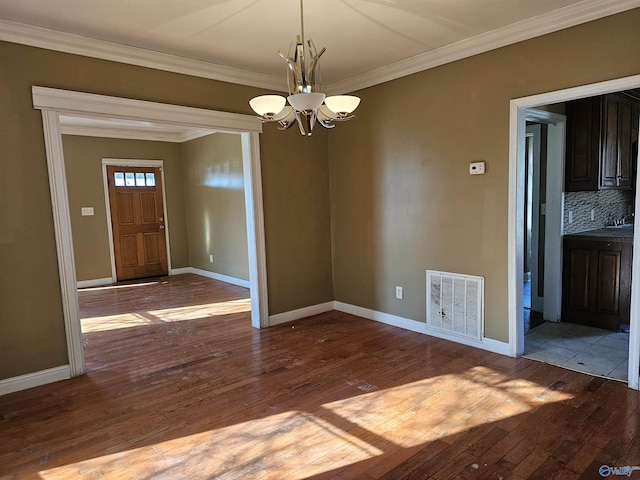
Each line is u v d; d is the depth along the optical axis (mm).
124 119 3408
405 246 4086
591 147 3859
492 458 2078
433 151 3734
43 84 2988
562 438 2217
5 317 2936
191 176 7703
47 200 3057
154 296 6035
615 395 2650
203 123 3775
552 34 2912
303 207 4621
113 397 2861
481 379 2947
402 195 4047
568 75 2863
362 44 3369
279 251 4445
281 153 4398
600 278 3887
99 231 7047
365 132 4336
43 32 2914
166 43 3238
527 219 5582
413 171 3920
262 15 2770
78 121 6281
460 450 2152
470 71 3396
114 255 7215
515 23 3004
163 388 2980
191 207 7828
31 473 2076
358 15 2818
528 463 2029
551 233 4086
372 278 4477
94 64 3191
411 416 2496
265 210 4309
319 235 4789
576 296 4051
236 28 2977
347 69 4020
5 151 2879
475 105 3391
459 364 3225
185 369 3309
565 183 4031
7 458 2203
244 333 4176
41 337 3076
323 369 3227
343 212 4715
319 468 2053
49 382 3105
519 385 2830
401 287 4176
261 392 2875
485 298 3479
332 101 2254
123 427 2477
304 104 2082
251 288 4383
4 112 2859
